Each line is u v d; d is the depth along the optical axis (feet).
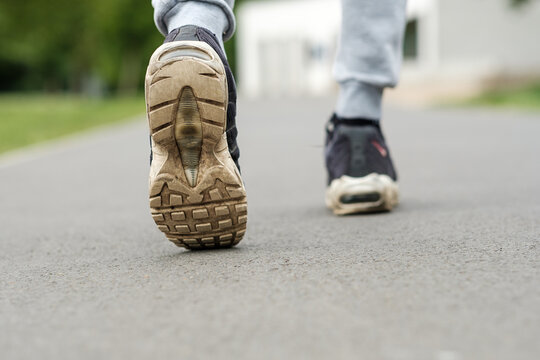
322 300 7.41
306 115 75.41
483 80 96.32
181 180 9.56
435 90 98.68
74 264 10.62
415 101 99.96
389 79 14.17
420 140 39.70
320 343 6.06
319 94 145.69
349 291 7.72
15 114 81.61
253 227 13.71
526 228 11.57
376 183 14.16
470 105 83.71
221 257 10.04
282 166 29.86
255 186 22.89
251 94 155.94
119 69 210.38
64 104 119.96
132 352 6.04
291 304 7.30
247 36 156.15
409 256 9.51
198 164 9.59
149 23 189.26
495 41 96.63
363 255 9.73
